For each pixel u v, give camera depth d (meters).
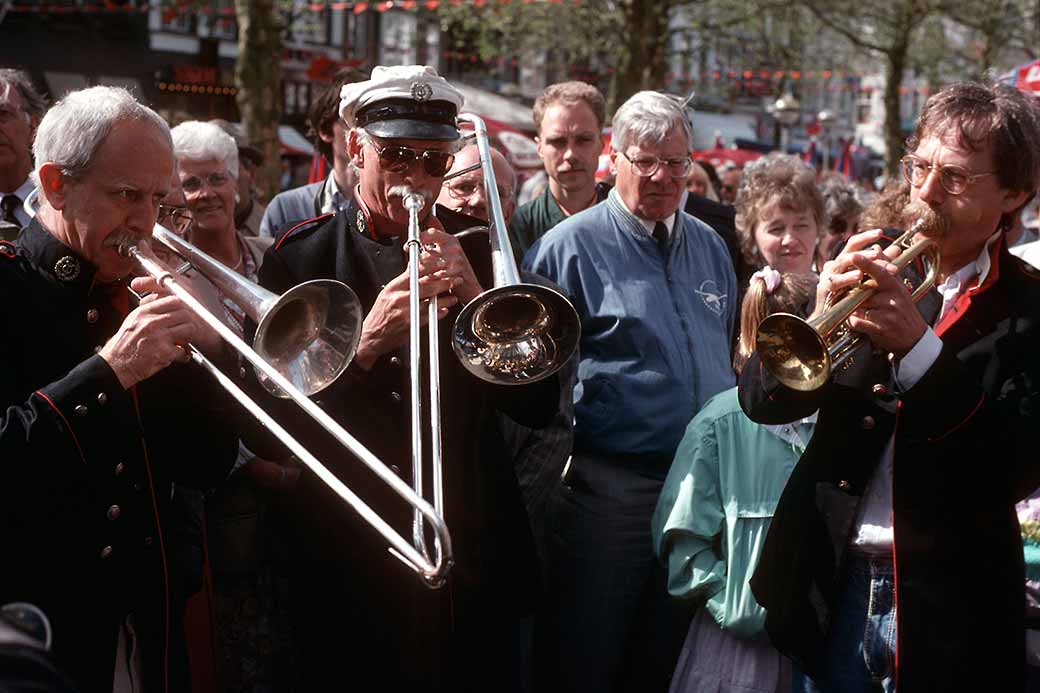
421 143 2.90
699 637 3.33
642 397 3.76
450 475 3.00
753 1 18.92
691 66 24.77
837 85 26.81
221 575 3.49
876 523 2.71
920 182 2.63
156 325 2.40
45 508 2.41
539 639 3.80
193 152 4.07
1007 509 2.62
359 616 2.98
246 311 2.60
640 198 3.89
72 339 2.51
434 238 2.82
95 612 2.48
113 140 2.45
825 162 18.94
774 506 3.22
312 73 15.56
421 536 2.45
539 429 3.15
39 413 2.33
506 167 4.22
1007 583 2.60
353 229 3.12
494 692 3.20
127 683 2.65
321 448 2.94
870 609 2.70
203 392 2.72
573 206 4.95
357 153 3.12
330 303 2.68
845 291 2.52
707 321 3.95
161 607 2.62
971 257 2.72
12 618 1.44
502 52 20.11
